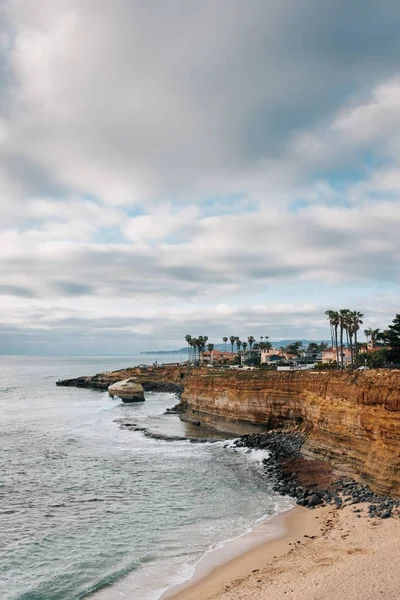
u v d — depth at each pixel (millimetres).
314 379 52500
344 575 20953
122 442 60031
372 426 36938
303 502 34438
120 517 32031
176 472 44594
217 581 22062
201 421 73812
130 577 22969
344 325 99688
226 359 192000
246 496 36844
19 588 21969
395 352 89438
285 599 19203
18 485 40250
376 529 26953
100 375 176875
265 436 56969
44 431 69375
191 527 29953
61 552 26172
